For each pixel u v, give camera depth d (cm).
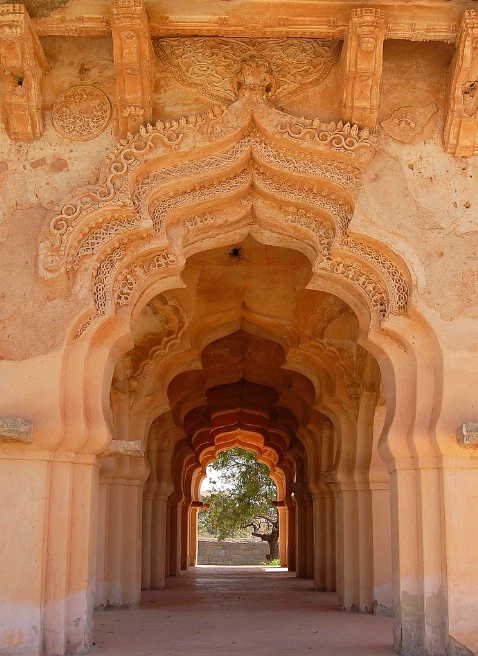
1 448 485
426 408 516
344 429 860
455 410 498
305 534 1519
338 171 546
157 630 627
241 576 1556
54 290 515
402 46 559
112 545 852
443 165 542
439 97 553
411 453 521
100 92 550
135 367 879
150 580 1143
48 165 539
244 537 3200
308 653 504
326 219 568
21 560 475
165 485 1179
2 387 499
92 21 516
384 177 541
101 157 540
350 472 844
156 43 556
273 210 582
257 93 546
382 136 547
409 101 553
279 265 873
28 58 514
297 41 557
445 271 523
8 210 530
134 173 531
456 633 473
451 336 511
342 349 858
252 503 2547
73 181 536
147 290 585
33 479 486
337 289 593
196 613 775
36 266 520
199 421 1392
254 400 1309
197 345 906
